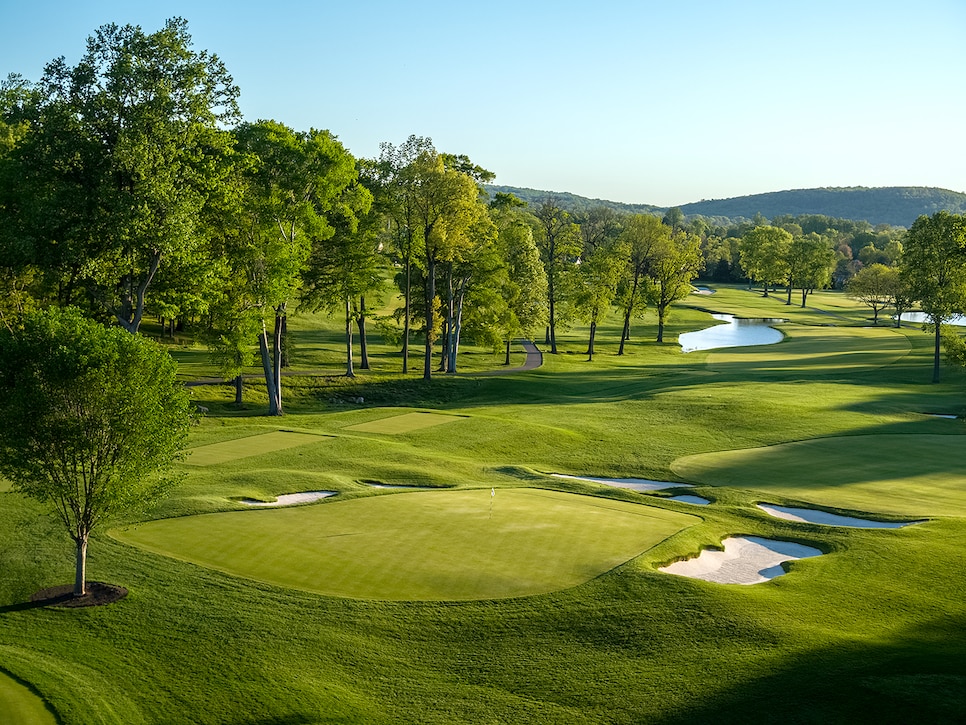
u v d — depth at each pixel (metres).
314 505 27.45
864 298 145.38
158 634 17.95
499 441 41.47
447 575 20.94
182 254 39.28
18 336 19.72
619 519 26.39
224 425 43.81
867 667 15.91
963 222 59.81
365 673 16.61
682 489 32.28
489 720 14.95
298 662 16.92
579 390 65.00
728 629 18.20
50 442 19.33
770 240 182.00
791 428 45.06
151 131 37.12
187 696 15.67
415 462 36.03
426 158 57.56
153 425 20.22
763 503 30.31
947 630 18.20
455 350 72.12
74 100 36.75
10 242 37.47
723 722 14.41
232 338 46.22
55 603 19.33
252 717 15.05
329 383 60.78
